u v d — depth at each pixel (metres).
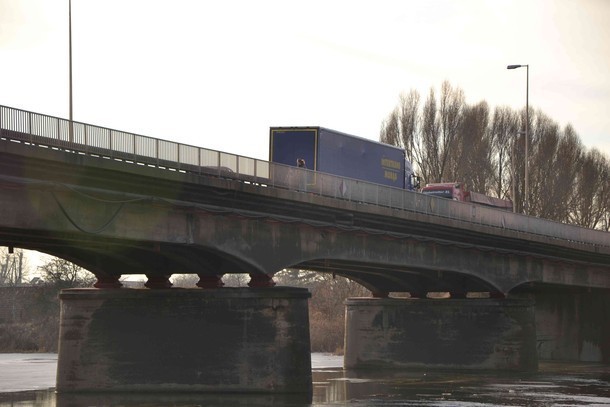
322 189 64.50
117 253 61.12
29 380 79.19
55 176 47.72
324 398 64.38
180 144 54.53
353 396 66.12
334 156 74.94
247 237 59.78
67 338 64.88
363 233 69.94
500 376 84.94
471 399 65.00
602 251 103.00
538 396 67.50
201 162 55.78
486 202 104.25
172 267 63.78
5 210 45.69
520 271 92.31
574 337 111.00
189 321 62.50
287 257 63.03
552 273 97.75
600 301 110.06
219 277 63.59
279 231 62.41
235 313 61.69
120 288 65.62
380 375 85.25
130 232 52.12
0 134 44.97
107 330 64.00
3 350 129.00
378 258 72.44
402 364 91.94
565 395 68.19
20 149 45.22
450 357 90.44
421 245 78.00
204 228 56.75
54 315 141.75
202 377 61.97
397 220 71.88
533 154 147.38
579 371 92.25
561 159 149.38
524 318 89.31
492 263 88.06
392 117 141.00
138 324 63.50
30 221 46.84
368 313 93.94
